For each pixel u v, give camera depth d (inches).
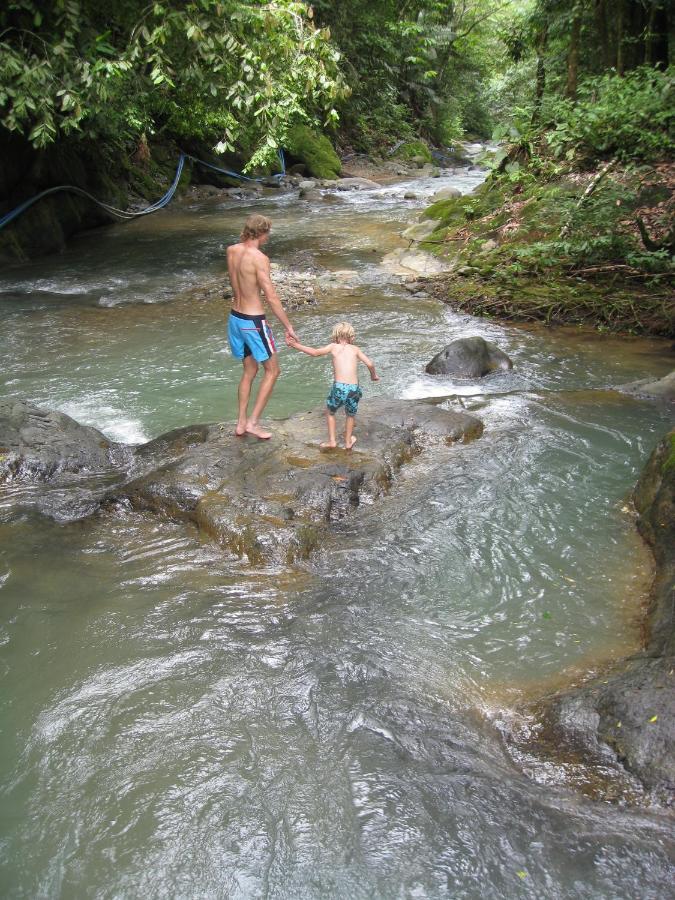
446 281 485.1
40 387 322.3
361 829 118.9
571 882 110.0
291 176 1078.4
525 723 139.2
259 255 221.1
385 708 143.5
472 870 112.2
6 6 388.5
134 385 324.2
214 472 223.8
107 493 224.7
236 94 395.9
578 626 166.7
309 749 134.3
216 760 132.0
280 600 177.2
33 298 467.8
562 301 419.2
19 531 206.8
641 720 130.7
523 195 576.7
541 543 199.5
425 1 1380.4
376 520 210.2
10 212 588.4
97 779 128.3
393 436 249.8
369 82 1290.6
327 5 1055.6
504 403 291.9
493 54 1524.4
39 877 111.7
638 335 385.1
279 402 303.4
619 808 120.7
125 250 628.4
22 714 142.6
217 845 116.6
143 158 888.3
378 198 920.9
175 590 181.3
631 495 223.1
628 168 490.9
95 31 422.6
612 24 685.3
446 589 180.9
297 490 214.1
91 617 171.0
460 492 225.0
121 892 109.7
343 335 234.2
